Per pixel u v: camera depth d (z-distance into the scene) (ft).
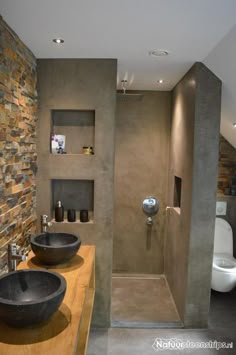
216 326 9.19
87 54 7.85
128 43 6.95
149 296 11.09
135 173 12.41
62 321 4.54
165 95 12.07
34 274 5.31
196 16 5.46
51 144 8.58
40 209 8.66
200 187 8.41
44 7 5.25
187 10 5.24
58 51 7.65
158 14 5.42
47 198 8.64
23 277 5.26
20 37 6.74
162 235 12.63
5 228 6.20
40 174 8.56
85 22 5.86
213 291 11.40
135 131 12.23
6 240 6.26
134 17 5.57
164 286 11.89
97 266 8.80
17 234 6.98
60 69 8.29
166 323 9.30
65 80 8.31
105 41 6.87
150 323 9.29
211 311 10.00
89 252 7.48
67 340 4.11
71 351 3.90
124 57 7.98
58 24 5.99
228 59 7.03
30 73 7.76
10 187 6.48
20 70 6.98
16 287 5.18
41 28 6.21
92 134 8.94
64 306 4.96
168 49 7.23
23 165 7.38
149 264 12.80
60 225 8.66
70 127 8.93
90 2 5.04
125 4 5.08
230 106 8.96
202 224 8.55
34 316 4.09
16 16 5.65
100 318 9.04
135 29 6.13
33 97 8.06
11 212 6.56
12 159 6.58
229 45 6.52
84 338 5.95
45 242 7.45
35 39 6.85
